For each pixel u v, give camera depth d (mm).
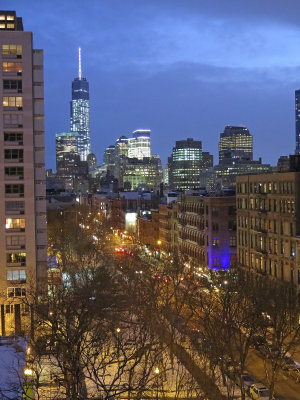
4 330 81250
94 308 64750
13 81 85250
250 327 60750
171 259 128625
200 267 116938
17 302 82125
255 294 67562
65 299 71000
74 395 34938
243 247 106688
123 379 51000
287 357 55438
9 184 85125
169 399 45625
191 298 77812
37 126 87125
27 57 85375
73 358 38906
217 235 117875
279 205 90500
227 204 117625
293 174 85812
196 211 130875
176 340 62844
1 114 84938
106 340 55156
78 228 185500
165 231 164375
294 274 84812
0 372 40125
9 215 85000
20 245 85125
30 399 37000
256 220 100062
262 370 57938
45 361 50625
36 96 86938
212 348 54406
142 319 62312
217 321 60969
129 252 160250
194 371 53938
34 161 86875
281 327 56469
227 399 46062
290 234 86625
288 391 52500
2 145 85000
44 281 82312
